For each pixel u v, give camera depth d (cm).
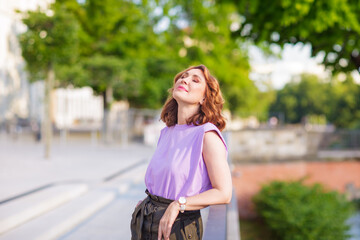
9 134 2089
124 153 1265
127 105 2481
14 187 562
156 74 1998
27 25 944
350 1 544
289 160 1585
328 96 5419
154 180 162
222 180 141
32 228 390
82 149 1405
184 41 2095
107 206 542
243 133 1493
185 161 152
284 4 554
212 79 167
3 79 2728
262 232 1069
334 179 1666
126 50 1905
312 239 880
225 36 1894
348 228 947
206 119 160
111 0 1809
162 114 185
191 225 152
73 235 407
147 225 160
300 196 1035
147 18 1966
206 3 1852
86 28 1864
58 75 1515
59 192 518
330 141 1694
